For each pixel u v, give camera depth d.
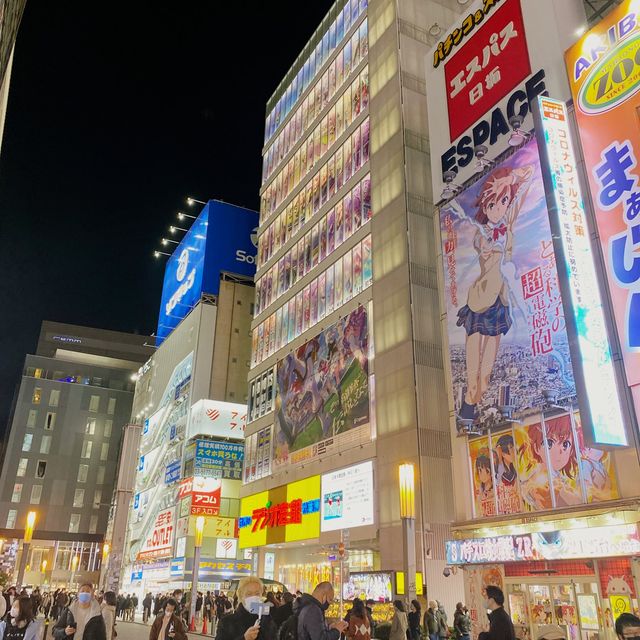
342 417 38.12
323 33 54.06
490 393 25.67
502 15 30.08
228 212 73.50
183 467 60.72
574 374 19.16
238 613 6.66
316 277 45.62
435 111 33.34
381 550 31.56
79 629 10.28
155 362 81.81
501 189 27.70
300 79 57.34
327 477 38.22
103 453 102.19
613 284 20.23
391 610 22.17
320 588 7.05
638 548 17.86
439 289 30.25
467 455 26.30
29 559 91.94
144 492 72.94
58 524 95.12
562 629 6.33
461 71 32.09
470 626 22.02
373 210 39.34
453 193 30.59
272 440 46.72
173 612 11.22
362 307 38.44
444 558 29.06
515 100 28.12
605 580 19.30
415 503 29.95
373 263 38.09
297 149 54.72
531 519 22.08
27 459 97.19
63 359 115.62
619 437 18.73
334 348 40.75
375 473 33.78
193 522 55.44
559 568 20.88
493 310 26.59
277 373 48.31
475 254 28.41
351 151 44.31
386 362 34.72
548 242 24.72
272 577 44.47
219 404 61.72
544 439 22.92
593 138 22.12
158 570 61.03
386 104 40.31
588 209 21.64
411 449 31.23
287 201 54.31
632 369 19.19
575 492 21.30
